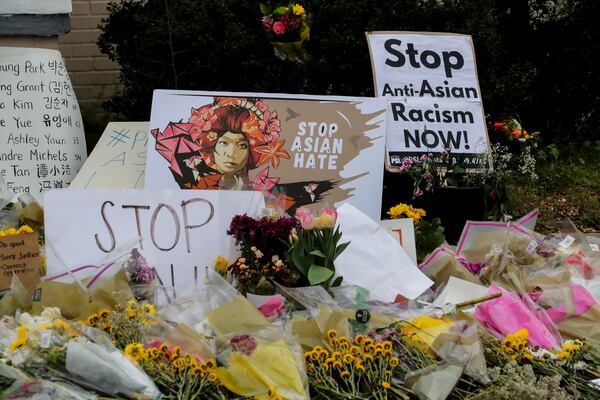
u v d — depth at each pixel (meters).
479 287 3.02
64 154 4.23
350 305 2.82
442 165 4.20
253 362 2.28
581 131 8.53
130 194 3.12
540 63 8.02
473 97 4.42
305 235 2.85
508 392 2.26
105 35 6.27
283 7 5.10
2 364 2.04
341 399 2.28
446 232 4.16
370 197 3.75
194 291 2.69
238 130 3.78
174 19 5.71
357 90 5.37
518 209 6.63
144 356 2.27
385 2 5.34
